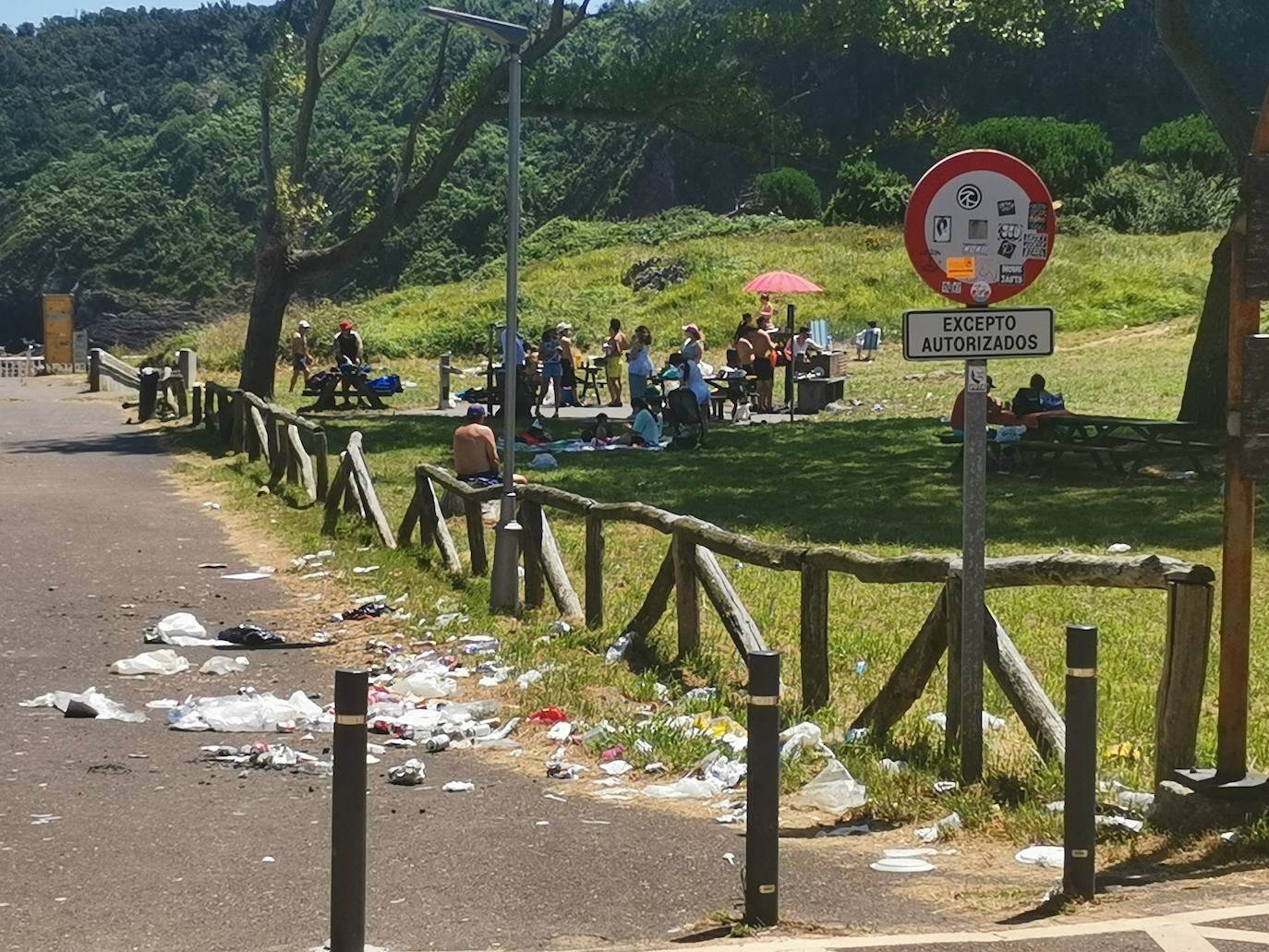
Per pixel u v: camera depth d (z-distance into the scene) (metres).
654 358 47.03
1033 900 5.92
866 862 6.68
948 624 8.21
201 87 133.75
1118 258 51.66
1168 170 67.94
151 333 107.38
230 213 114.50
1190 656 6.85
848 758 8.32
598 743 8.84
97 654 11.76
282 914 5.93
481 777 8.41
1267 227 6.54
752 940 5.41
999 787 7.54
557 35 32.88
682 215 85.50
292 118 115.38
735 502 18.97
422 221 100.50
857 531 16.53
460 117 33.38
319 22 33.38
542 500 12.88
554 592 12.75
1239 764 6.75
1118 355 38.53
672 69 31.81
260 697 9.92
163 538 17.78
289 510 19.56
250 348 33.91
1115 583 7.28
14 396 41.31
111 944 5.60
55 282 112.00
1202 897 5.80
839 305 51.44
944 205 7.22
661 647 11.35
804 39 31.11
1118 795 7.38
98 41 140.38
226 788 8.03
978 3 29.86
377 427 29.83
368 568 15.23
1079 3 30.03
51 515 19.42
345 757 5.18
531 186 103.38
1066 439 21.38
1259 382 6.63
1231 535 6.71
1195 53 22.36
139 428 31.66
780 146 32.47
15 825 7.29
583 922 5.82
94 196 117.38
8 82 135.62
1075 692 5.86
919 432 26.62
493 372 31.69
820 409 32.06
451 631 12.28
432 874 6.47
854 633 11.68
